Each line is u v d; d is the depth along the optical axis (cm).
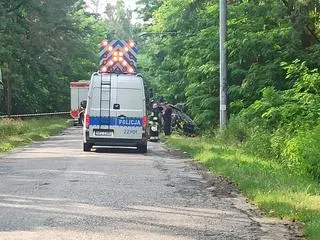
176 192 1236
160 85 4288
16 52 4625
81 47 5781
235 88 2564
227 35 2534
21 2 4709
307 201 1065
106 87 2145
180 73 3950
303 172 1469
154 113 2880
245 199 1159
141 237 834
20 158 1888
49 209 1024
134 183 1354
